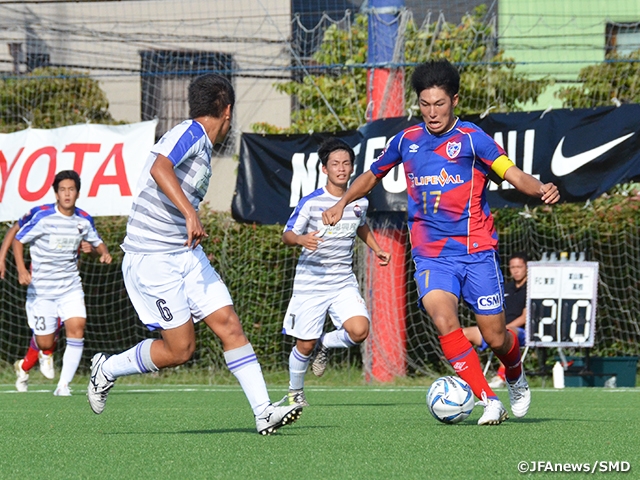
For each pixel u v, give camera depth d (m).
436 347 47.34
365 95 50.94
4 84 52.19
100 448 16.53
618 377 43.09
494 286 20.53
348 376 46.72
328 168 28.16
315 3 56.88
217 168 54.78
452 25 51.31
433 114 19.91
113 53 58.38
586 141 41.03
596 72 50.31
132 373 18.91
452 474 13.38
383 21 44.34
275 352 48.16
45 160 46.31
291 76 54.16
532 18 54.75
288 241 27.77
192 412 25.97
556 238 48.12
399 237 44.09
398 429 19.81
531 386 44.06
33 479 13.17
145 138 46.09
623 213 47.53
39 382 46.44
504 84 50.34
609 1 54.41
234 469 13.84
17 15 59.12
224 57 57.62
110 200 45.69
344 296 28.11
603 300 47.56
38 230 34.88
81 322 34.72
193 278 17.84
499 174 19.78
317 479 12.91
